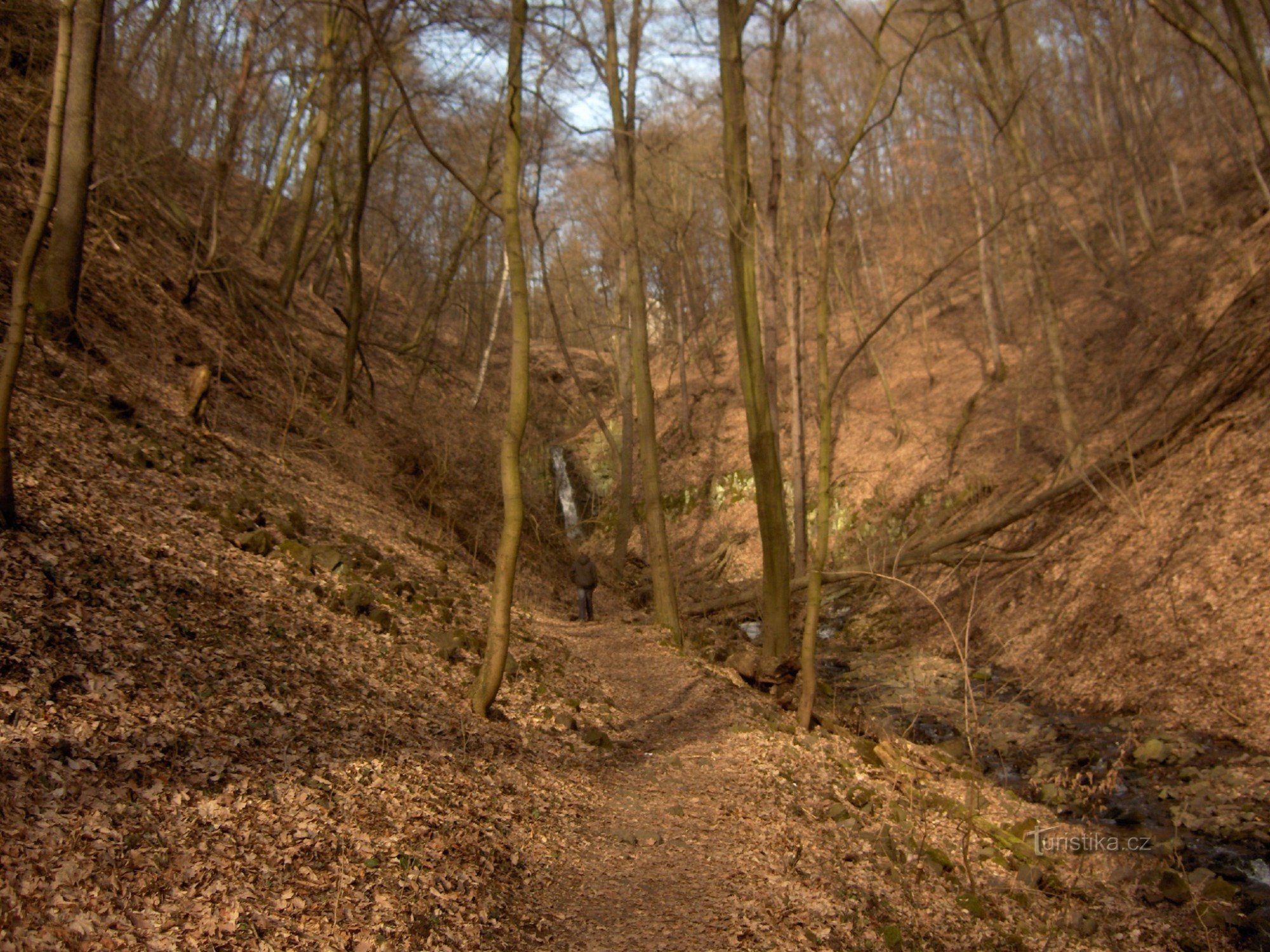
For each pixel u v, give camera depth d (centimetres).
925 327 2805
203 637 579
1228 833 747
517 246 700
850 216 3067
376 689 650
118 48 1343
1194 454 1419
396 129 2300
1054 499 1695
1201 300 1939
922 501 2223
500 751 642
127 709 451
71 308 1022
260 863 379
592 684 1013
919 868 599
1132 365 2006
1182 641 1108
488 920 412
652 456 1507
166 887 339
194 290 1484
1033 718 1147
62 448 771
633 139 1527
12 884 302
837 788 756
